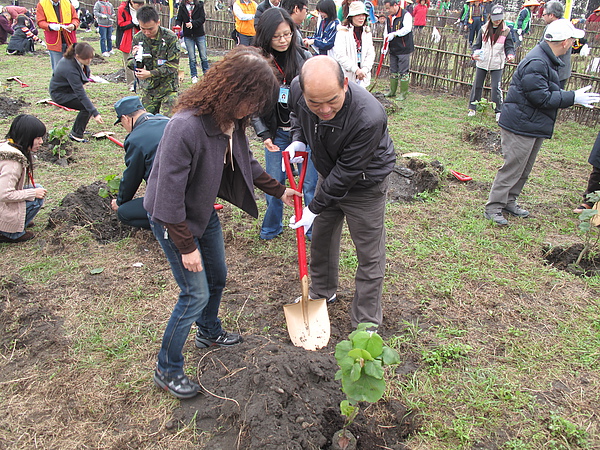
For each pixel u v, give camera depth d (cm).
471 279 386
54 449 237
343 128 251
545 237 456
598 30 1670
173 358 259
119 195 360
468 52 1041
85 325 324
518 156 454
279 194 290
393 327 330
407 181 579
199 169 223
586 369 293
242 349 286
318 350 301
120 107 326
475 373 290
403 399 269
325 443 238
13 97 885
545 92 424
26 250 412
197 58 1388
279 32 363
